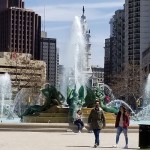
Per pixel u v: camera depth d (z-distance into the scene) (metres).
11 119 51.34
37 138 29.12
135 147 24.19
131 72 147.50
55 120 38.66
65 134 33.12
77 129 35.41
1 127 35.41
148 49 182.00
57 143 25.73
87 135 32.44
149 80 127.94
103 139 29.53
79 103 39.94
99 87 43.31
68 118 38.47
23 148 22.45
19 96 91.31
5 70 155.75
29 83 126.88
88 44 80.12
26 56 143.75
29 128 35.31
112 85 168.25
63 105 41.47
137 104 118.31
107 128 35.25
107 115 39.56
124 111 24.52
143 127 22.39
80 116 35.28
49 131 35.16
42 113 40.06
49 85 41.81
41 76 133.12
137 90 144.75
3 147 22.92
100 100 41.25
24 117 40.81
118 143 26.56
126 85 146.12
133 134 34.06
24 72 133.25
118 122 24.47
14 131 35.06
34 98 99.00
